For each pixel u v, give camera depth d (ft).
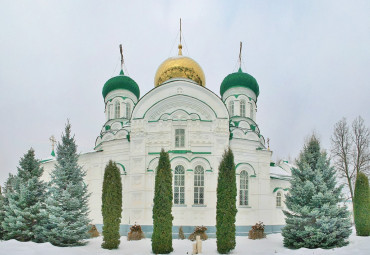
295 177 72.90
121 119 120.47
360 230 81.46
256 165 98.48
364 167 129.80
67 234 69.10
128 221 89.56
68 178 75.10
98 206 99.25
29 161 78.74
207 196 87.35
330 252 62.64
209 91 95.71
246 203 94.43
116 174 72.49
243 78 119.85
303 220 67.62
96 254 64.13
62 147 76.64
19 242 68.33
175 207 86.28
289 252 64.39
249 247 71.72
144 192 88.99
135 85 127.13
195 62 110.52
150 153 90.94
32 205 75.36
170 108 95.09
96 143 122.01
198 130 90.89
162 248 65.57
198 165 89.61
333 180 73.00
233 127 102.17
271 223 97.35
